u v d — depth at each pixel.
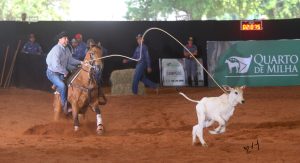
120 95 23.97
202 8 44.91
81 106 14.37
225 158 10.32
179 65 28.33
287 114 17.36
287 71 27.03
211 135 13.59
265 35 29.23
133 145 12.12
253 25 29.02
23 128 15.60
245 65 27.16
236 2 45.09
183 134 13.94
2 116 17.56
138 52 23.84
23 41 28.47
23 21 28.77
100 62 14.19
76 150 11.41
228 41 27.25
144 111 18.62
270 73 27.09
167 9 45.50
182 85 28.31
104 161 10.15
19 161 10.20
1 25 28.30
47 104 20.70
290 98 21.59
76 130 14.23
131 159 10.34
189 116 17.38
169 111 18.52
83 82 14.20
